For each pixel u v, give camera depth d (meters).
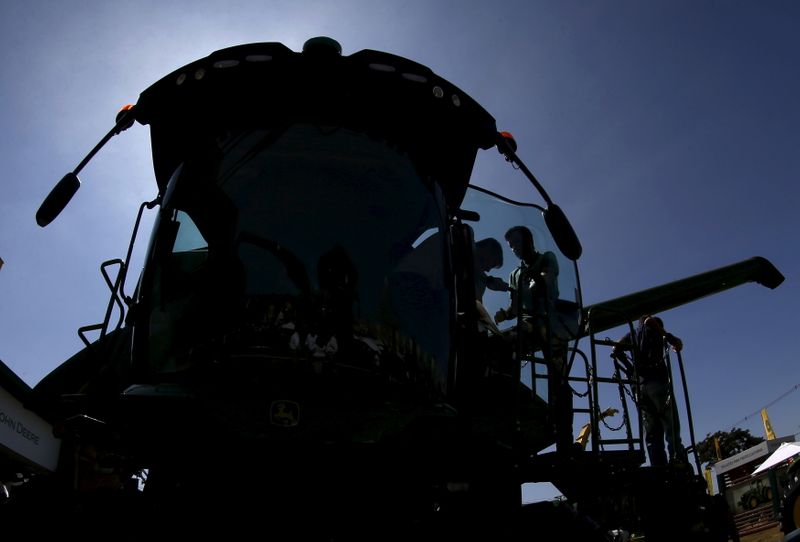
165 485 3.75
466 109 4.30
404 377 3.60
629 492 5.44
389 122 4.12
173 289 3.66
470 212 4.62
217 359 3.38
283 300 3.50
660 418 6.97
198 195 3.88
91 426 3.75
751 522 17.91
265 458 3.49
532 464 4.43
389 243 3.83
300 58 4.05
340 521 3.57
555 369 4.53
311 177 3.84
